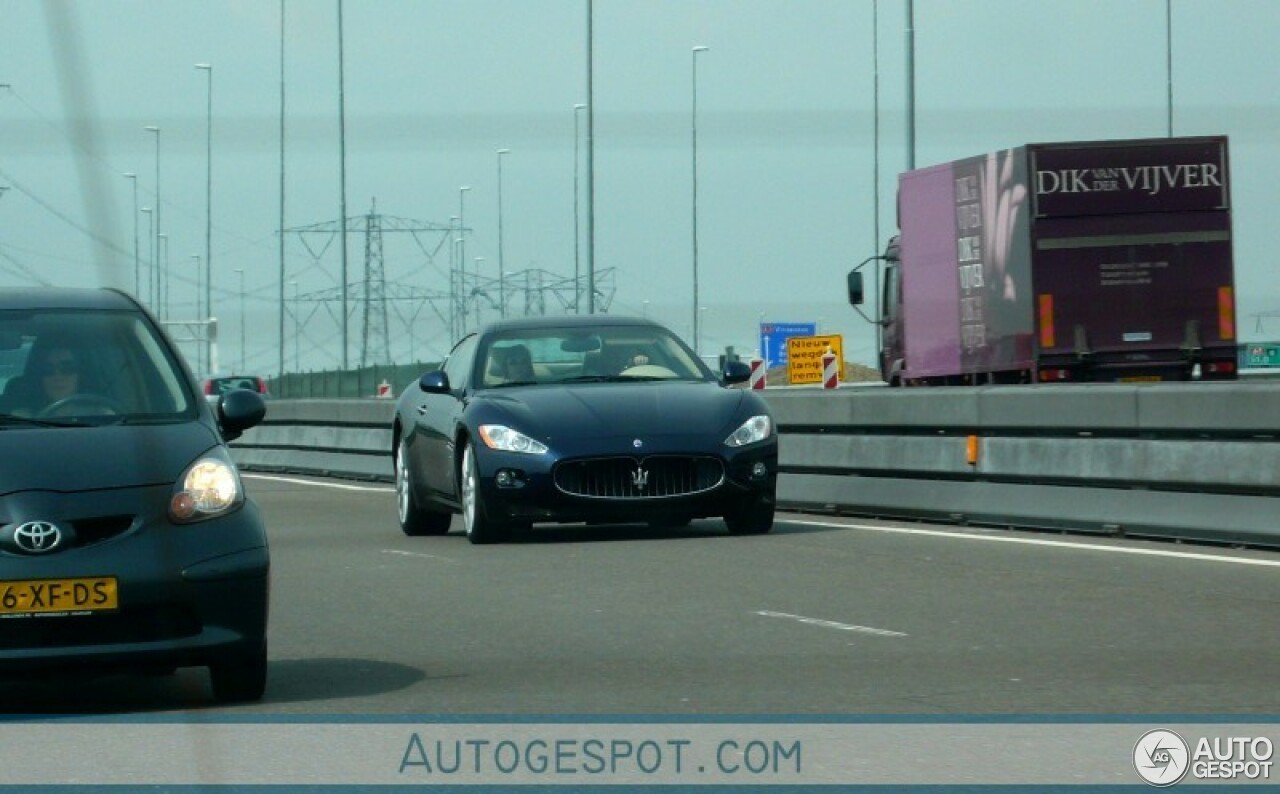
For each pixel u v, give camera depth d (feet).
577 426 80.84
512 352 88.22
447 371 94.38
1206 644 51.96
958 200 160.45
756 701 44.34
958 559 73.87
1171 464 79.51
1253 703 43.16
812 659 50.47
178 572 43.65
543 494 80.18
